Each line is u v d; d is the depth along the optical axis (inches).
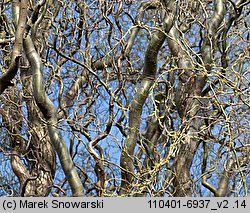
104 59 514.6
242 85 505.4
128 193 458.0
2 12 514.0
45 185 567.8
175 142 456.8
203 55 554.6
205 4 617.0
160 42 512.1
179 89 558.3
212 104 496.1
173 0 525.0
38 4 468.4
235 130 488.4
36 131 573.6
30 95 554.6
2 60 530.0
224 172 526.9
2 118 583.8
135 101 512.4
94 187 497.0
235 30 559.8
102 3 537.6
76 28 563.8
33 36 487.2
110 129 485.1
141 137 504.7
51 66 550.0
